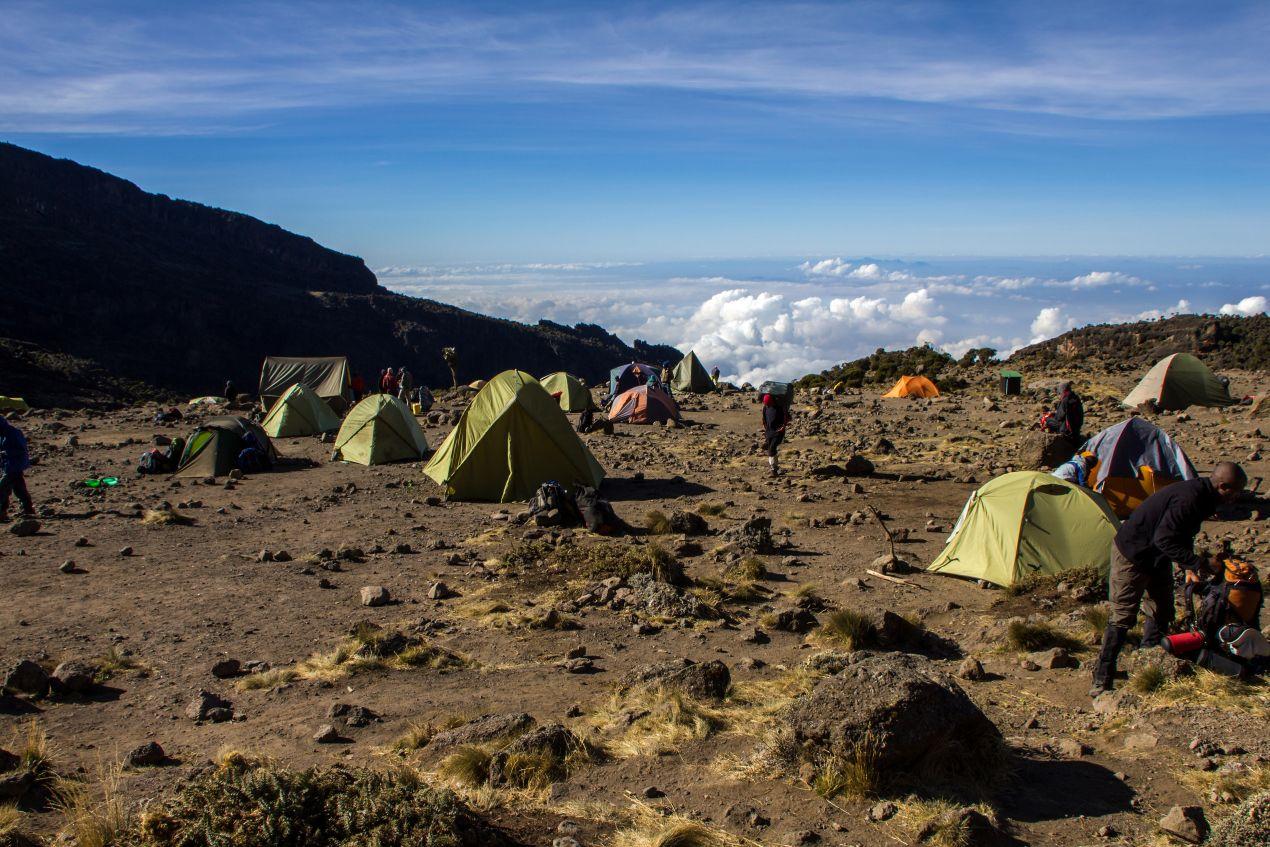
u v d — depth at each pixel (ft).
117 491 60.59
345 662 26.68
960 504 53.16
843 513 50.16
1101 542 35.22
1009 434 82.38
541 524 47.78
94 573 38.42
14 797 16.99
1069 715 21.83
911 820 15.97
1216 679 22.22
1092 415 94.32
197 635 29.76
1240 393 105.81
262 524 49.78
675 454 76.54
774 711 21.15
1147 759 18.65
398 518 51.16
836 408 110.73
